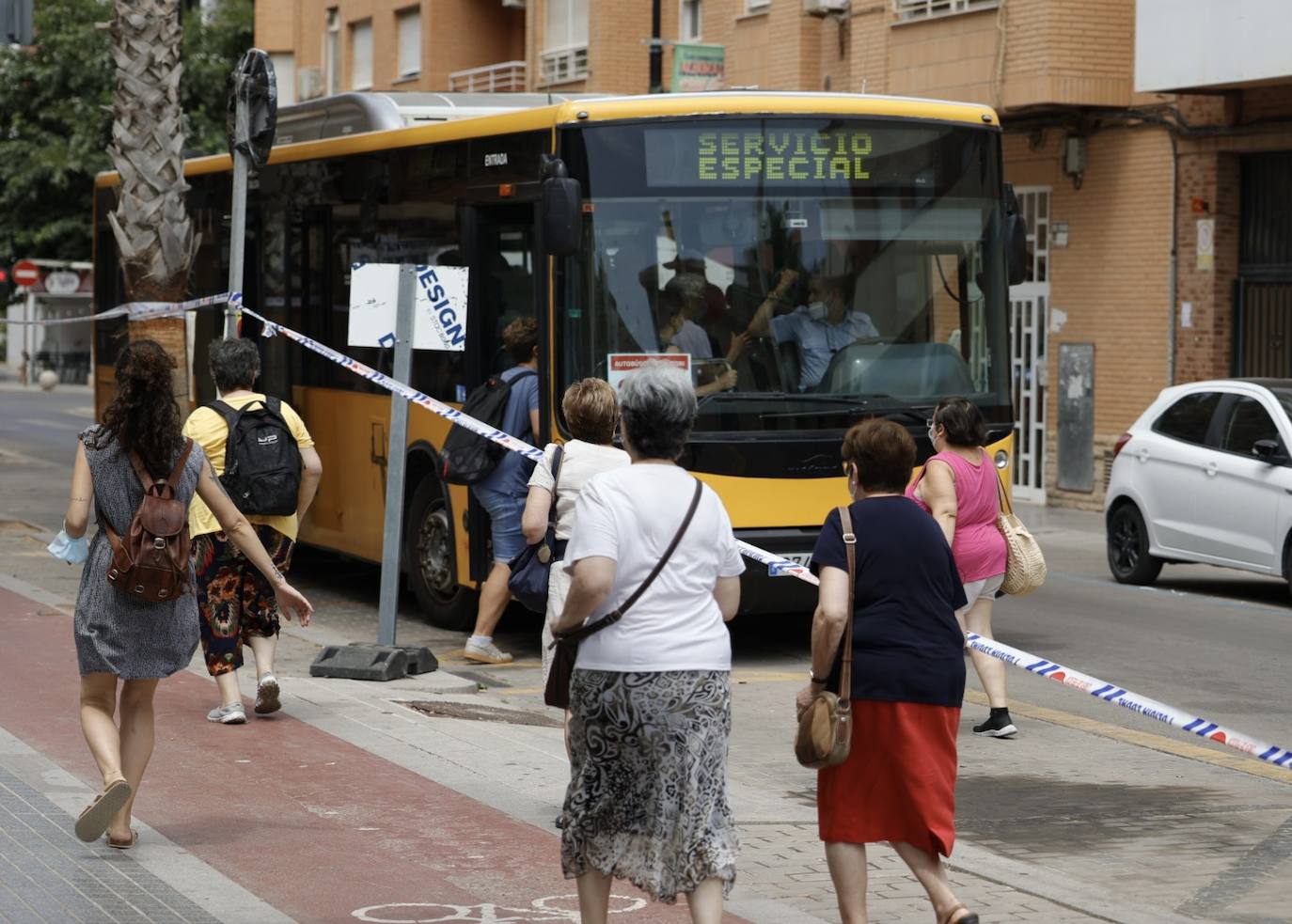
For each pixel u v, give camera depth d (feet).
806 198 39.42
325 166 48.91
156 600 21.77
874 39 83.92
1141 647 42.57
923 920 20.47
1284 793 28.12
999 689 32.17
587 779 17.62
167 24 50.75
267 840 23.21
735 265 38.91
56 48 173.68
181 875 21.45
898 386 39.68
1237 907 21.90
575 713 17.67
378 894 20.89
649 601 17.48
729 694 17.87
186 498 22.27
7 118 179.32
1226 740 18.92
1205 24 66.85
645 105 38.68
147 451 21.99
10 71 175.32
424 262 43.88
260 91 37.76
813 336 39.22
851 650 18.58
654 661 17.37
